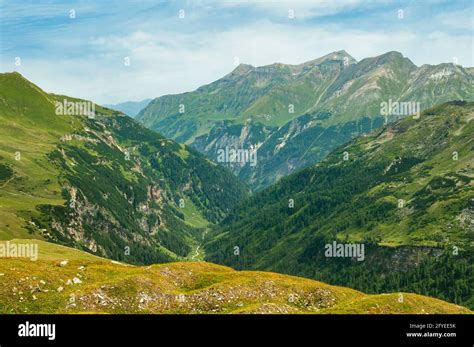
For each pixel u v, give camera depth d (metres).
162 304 79.75
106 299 76.88
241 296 85.12
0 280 74.56
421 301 87.12
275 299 86.50
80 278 84.88
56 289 77.88
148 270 91.88
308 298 89.06
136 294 79.50
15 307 70.69
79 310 73.38
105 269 91.12
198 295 83.38
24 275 77.62
